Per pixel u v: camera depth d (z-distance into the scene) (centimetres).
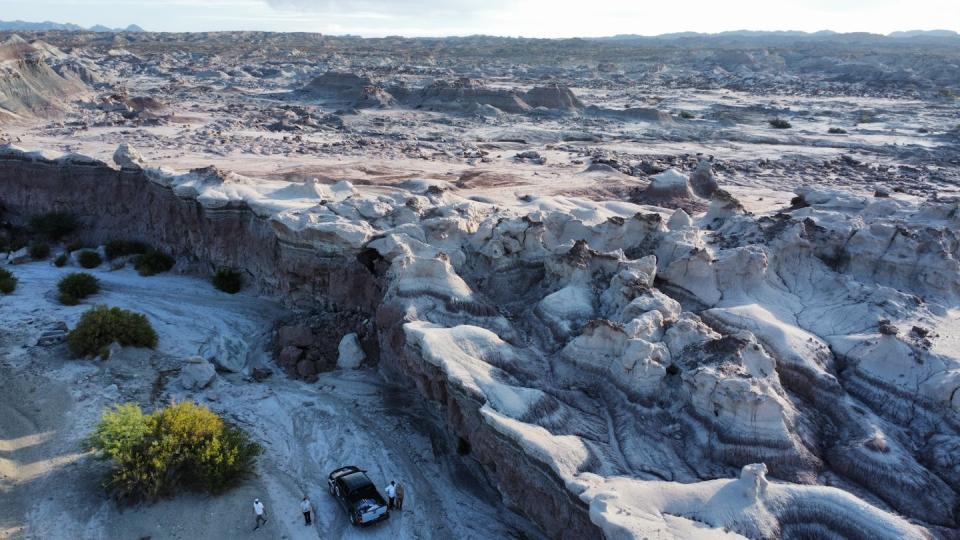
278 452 3058
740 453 2433
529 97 16100
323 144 10175
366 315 4166
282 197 4981
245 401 3459
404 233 4159
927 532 2089
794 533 2091
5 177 6003
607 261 3662
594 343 2942
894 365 2902
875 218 4725
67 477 2738
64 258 5319
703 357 2784
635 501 2112
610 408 2755
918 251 3838
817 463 2470
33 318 4156
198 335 4144
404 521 2658
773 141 12450
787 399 2745
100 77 18200
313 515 2652
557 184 7762
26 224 5900
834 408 2788
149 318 4322
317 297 4406
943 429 2630
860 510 2105
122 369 3603
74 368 3566
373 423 3309
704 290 3647
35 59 13875
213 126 11606
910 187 8112
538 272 4059
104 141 9469
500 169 8850
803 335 3180
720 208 4991
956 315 3434
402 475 2941
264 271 4756
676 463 2453
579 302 3403
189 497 2653
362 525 2569
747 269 3672
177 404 3166
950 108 17500
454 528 2641
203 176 5184
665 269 3803
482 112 15000
